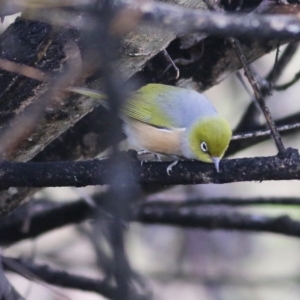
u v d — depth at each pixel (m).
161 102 10.25
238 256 17.80
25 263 12.02
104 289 11.70
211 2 6.52
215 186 17.91
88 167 7.74
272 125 7.44
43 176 7.85
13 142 5.92
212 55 10.22
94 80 7.54
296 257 18.34
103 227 7.53
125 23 3.92
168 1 6.92
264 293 17.52
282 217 12.95
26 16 5.45
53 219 12.68
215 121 9.89
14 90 7.65
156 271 16.03
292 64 16.14
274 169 7.55
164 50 8.88
